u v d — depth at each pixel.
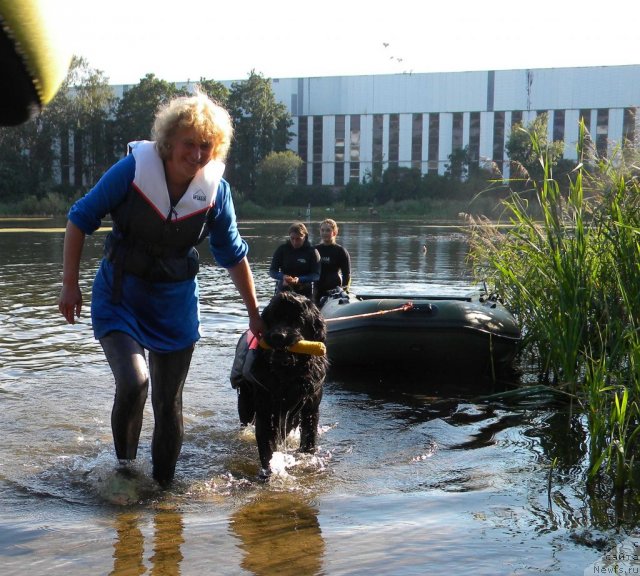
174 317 4.29
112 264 4.17
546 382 7.30
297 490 4.38
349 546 3.48
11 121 1.29
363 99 88.44
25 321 10.03
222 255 4.48
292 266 9.20
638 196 6.30
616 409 4.49
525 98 83.44
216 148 4.07
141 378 4.12
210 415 5.98
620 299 5.93
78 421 5.65
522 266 8.39
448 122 86.31
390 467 4.79
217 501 4.21
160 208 4.04
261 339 4.58
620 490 4.26
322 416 6.06
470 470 4.69
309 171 90.62
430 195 79.19
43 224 44.22
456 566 3.22
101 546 3.51
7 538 3.60
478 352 7.34
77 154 81.31
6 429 5.43
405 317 7.31
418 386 7.17
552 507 3.99
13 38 1.20
